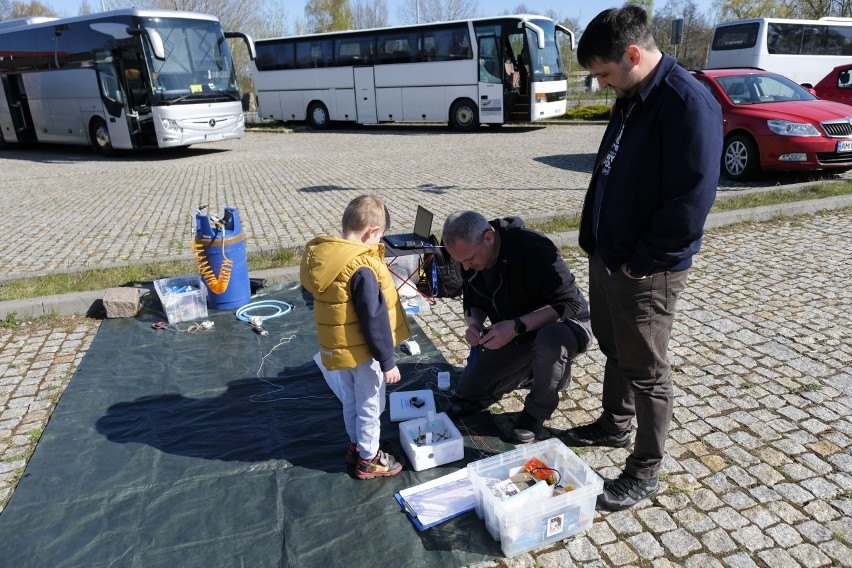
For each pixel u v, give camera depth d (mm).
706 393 3781
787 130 8883
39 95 17453
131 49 14766
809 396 3695
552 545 2684
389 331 2816
